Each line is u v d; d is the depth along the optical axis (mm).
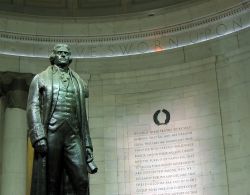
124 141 25172
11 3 26703
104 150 25078
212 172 23359
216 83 24344
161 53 25891
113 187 24500
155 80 25656
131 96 25734
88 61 26344
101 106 25766
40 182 12414
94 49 26531
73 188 12844
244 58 23797
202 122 24219
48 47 26328
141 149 24891
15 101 24609
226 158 23234
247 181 22422
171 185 24000
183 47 25516
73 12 27188
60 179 12914
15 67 25484
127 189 24438
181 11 25859
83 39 26609
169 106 25094
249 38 23812
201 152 23859
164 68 25609
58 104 13109
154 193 24141
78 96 13461
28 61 25781
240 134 23141
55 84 13289
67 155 12930
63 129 12969
